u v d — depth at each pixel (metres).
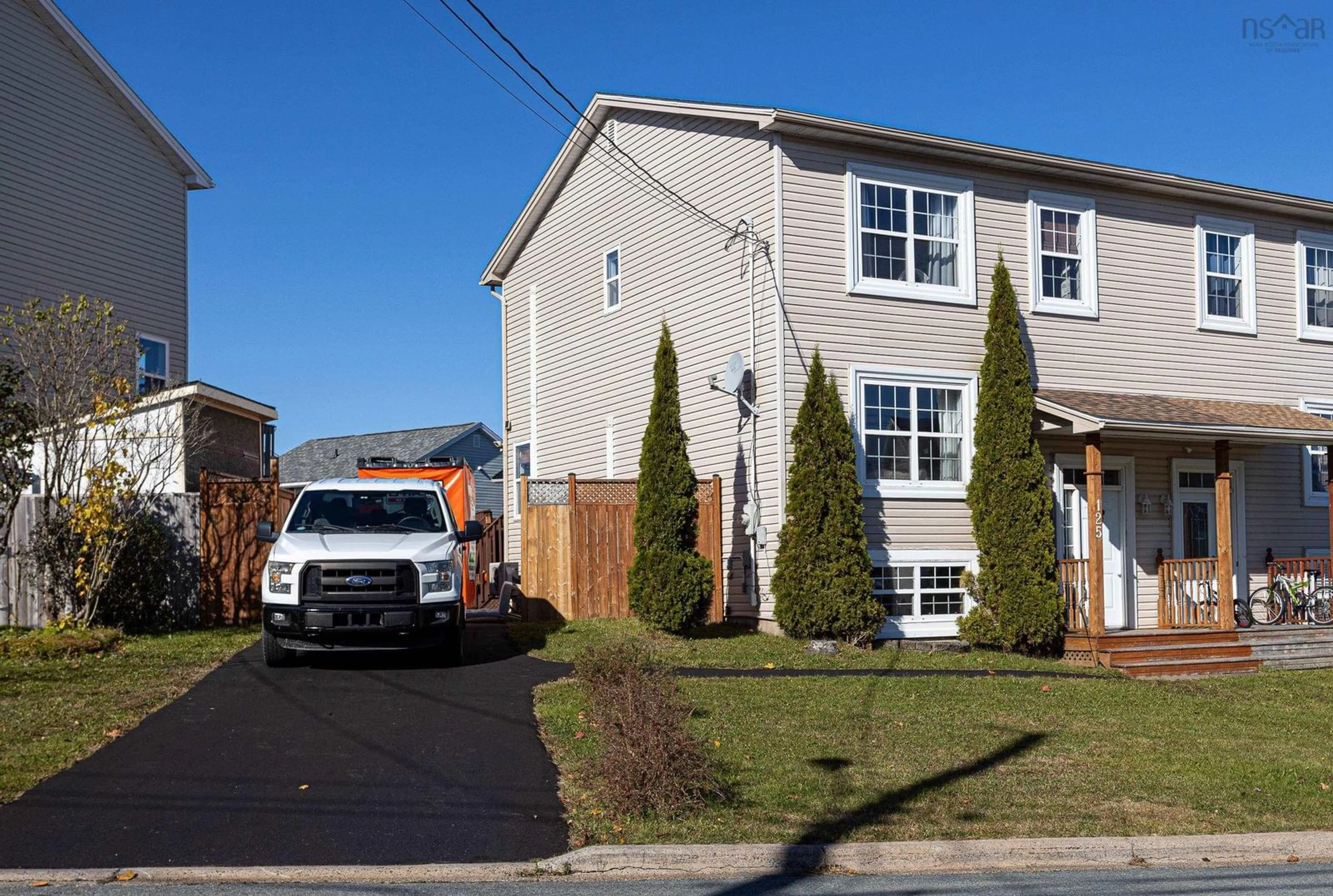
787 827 7.75
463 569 18.03
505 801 8.13
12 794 7.94
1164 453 19.83
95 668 12.41
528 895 6.54
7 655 12.84
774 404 16.83
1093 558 16.75
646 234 20.31
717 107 17.88
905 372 17.53
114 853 6.95
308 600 12.43
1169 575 18.98
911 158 17.91
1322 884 7.10
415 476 20.59
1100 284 19.39
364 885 6.63
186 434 17.92
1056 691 13.66
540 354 23.95
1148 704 13.26
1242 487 20.56
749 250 17.45
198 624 16.61
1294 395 21.31
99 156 23.20
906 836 7.68
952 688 13.26
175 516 16.67
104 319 17.56
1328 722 12.98
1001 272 17.20
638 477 16.70
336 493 13.97
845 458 16.19
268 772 8.66
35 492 18.47
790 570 16.02
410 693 11.55
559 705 10.90
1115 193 19.70
